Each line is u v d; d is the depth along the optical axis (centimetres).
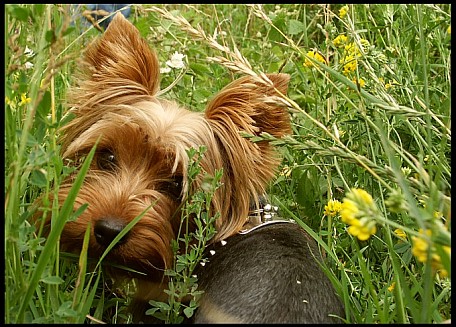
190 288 57
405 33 76
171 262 62
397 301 52
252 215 66
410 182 51
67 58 49
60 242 60
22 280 49
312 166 70
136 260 60
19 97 56
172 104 67
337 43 73
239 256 57
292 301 51
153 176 63
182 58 76
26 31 58
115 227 58
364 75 71
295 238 59
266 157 66
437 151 65
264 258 55
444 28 78
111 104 65
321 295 52
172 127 63
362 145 70
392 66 70
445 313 55
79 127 66
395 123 67
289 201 70
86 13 53
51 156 50
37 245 51
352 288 57
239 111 65
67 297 52
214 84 82
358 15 85
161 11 60
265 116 65
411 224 58
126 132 63
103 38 66
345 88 75
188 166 61
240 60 56
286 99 55
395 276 53
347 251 65
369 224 45
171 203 63
